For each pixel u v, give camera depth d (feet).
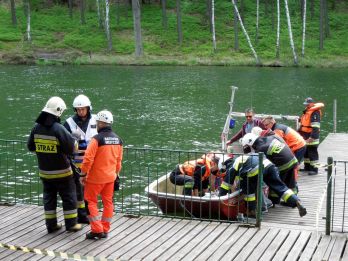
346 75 131.13
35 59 159.53
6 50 167.73
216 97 94.53
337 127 69.77
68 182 24.64
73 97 91.97
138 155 51.44
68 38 180.34
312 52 168.25
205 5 206.59
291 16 197.88
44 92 97.25
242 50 170.40
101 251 22.89
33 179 42.70
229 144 41.81
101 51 172.45
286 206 30.53
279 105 85.97
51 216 24.76
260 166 24.94
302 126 39.24
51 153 23.94
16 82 112.88
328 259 22.07
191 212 29.60
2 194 38.96
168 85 111.04
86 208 26.14
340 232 25.14
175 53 169.68
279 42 176.14
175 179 30.89
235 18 170.81
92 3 211.61
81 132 25.43
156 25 190.70
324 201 31.63
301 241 23.99
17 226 25.84
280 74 133.49
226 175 28.35
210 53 168.25
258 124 40.19
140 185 41.34
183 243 23.82
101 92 99.30
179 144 57.88
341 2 212.02
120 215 27.27
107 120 23.91
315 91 102.17
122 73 134.51
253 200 27.53
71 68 147.13
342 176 37.93
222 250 23.07
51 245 23.52
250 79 122.21
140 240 24.16
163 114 77.15
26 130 64.08
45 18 196.34
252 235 24.70
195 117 74.90
